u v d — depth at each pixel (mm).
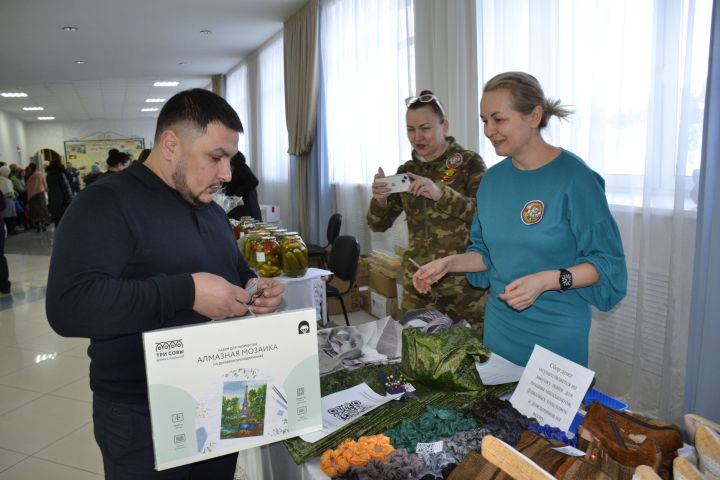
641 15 2037
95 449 2416
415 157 2166
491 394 1096
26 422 2695
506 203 1357
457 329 1233
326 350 1331
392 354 1329
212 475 1236
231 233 1288
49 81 9336
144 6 5258
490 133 1286
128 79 9555
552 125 2361
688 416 769
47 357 3646
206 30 6355
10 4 5012
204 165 994
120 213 966
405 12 3705
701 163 1688
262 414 879
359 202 4828
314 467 895
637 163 2111
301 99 5684
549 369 999
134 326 917
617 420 819
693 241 1864
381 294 4039
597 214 1204
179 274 984
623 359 2246
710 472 668
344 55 4832
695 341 1740
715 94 1626
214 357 842
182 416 827
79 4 5105
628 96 2100
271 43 7023
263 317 873
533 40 2459
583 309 1304
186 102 976
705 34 1786
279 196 7414
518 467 660
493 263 1417
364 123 4531
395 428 994
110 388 1025
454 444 887
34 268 6898
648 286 2070
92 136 16500
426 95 2008
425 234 2066
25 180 11906
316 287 2664
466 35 3031
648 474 620
